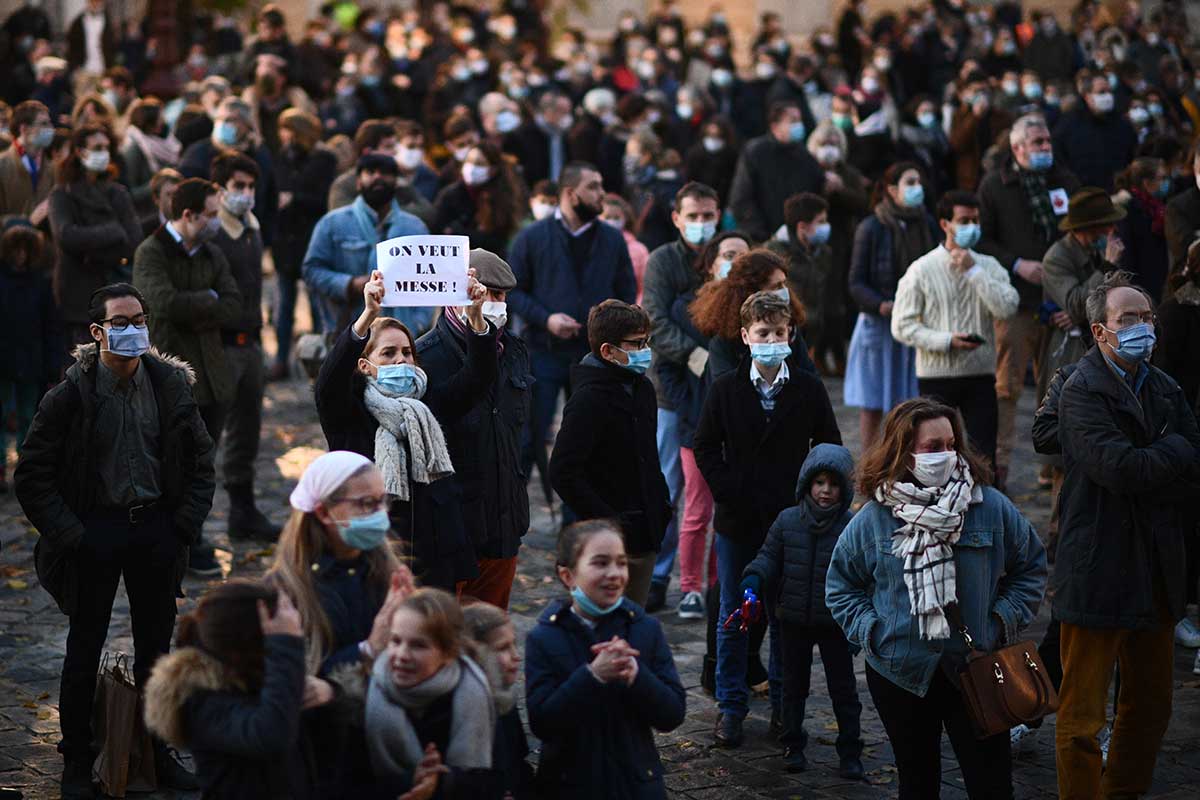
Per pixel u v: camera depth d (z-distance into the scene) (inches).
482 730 364.8
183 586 753.0
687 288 737.6
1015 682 451.8
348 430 517.3
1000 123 1454.2
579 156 1432.1
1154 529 496.7
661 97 1711.4
